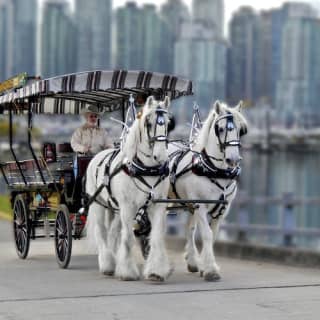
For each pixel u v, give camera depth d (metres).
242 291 13.05
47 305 11.88
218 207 14.47
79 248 19.64
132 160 13.70
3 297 12.58
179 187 14.73
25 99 16.92
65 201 16.14
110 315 11.14
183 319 10.88
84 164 16.06
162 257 13.95
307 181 104.75
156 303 11.98
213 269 14.14
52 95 16.45
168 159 14.55
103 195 14.86
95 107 17.34
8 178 18.98
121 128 17.50
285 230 26.70
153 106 13.53
